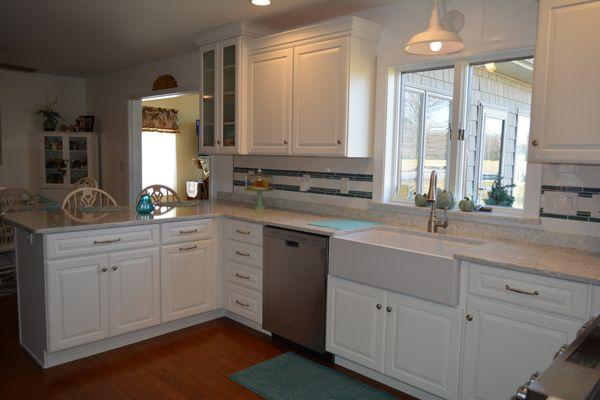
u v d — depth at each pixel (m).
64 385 2.62
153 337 3.29
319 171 3.69
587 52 2.04
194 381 2.69
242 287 3.45
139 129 6.03
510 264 2.04
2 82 6.08
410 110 3.30
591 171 2.38
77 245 2.79
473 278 2.19
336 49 3.09
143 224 3.09
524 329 2.04
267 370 2.83
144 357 2.98
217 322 3.62
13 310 3.78
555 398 0.82
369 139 3.26
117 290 3.00
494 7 2.71
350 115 3.08
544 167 2.54
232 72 3.78
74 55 5.03
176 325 3.43
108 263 2.93
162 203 3.95
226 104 3.87
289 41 3.35
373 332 2.60
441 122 3.13
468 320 2.21
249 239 3.35
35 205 4.38
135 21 3.69
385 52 3.21
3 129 6.12
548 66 2.15
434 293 2.29
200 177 8.35
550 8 2.13
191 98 8.14
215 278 3.58
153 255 3.17
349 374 2.79
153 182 7.67
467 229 2.86
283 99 3.44
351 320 2.71
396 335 2.49
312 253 2.88
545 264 2.04
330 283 2.81
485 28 2.75
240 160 4.37
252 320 3.41
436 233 2.84
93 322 2.90
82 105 6.77
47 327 2.71
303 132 3.32
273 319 3.20
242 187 4.37
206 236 3.48
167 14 3.51
